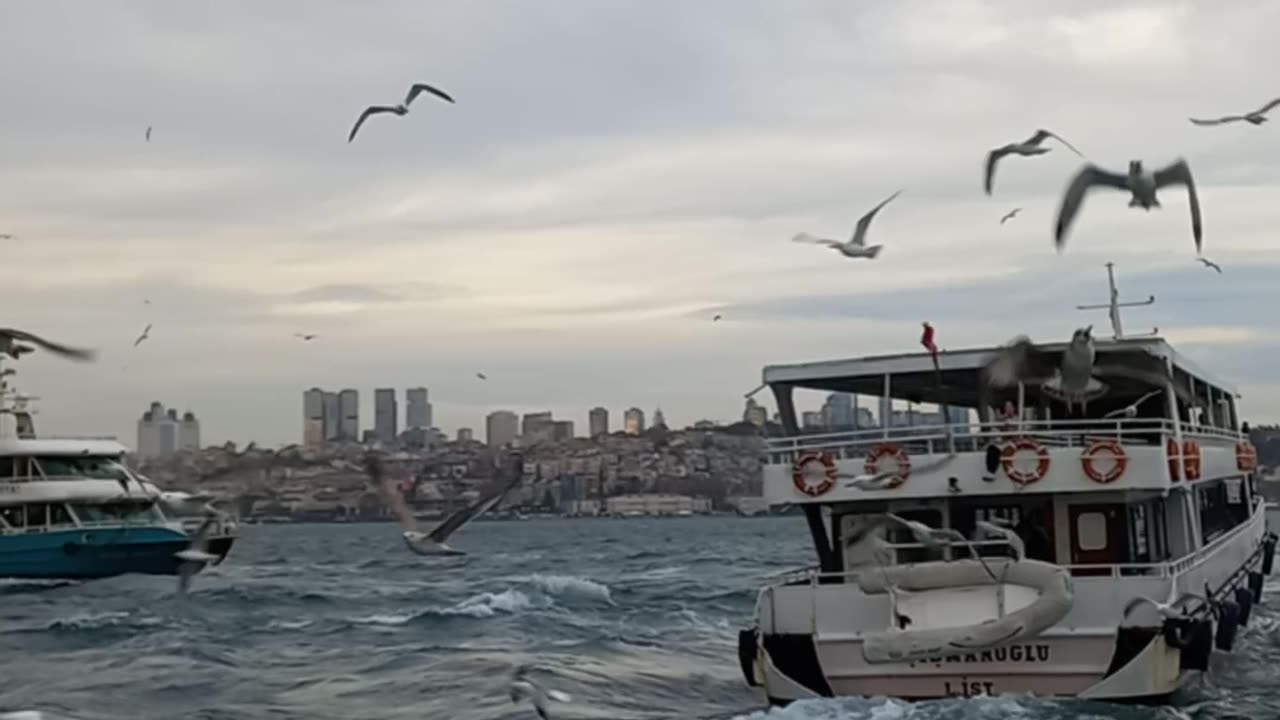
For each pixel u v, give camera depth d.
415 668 37.03
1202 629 23.42
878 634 23.59
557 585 60.44
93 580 67.38
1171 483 25.33
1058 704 23.03
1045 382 24.06
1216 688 28.41
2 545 65.69
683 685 33.03
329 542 148.38
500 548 124.56
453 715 29.45
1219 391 38.66
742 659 25.23
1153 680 22.84
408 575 81.81
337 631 47.25
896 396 32.66
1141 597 22.97
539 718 28.59
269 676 36.38
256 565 95.38
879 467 25.31
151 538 68.75
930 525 26.39
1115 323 36.06
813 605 24.30
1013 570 23.31
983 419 28.91
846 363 27.58
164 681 35.44
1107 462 24.41
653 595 59.53
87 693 33.66
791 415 28.33
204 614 54.22
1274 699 27.30
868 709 23.19
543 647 40.94
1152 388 28.95
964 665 23.50
